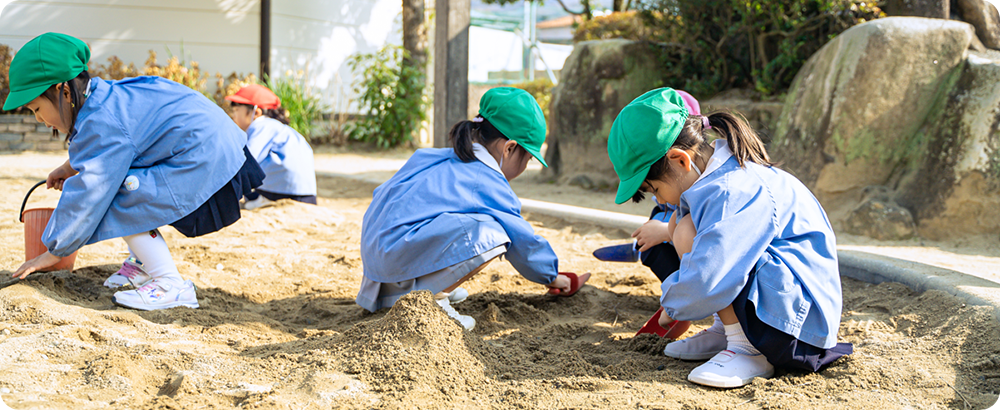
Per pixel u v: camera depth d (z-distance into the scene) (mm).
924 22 4766
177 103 2631
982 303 2268
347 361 2055
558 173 7480
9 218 4367
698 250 1938
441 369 1997
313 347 2234
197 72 9961
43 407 1676
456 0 6988
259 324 2566
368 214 2779
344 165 8664
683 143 2070
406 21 11008
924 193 4586
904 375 1974
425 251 2484
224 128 2730
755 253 1938
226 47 10500
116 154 2469
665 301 2025
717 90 6770
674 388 1973
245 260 3639
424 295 2236
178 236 4156
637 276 3361
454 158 2748
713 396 1921
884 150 4781
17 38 9578
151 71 9469
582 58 7215
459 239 2455
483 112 2748
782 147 5258
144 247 2654
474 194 2600
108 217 2518
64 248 2455
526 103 2695
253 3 10539
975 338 2107
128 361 1995
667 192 2158
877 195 4715
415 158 2859
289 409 1757
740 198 1974
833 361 2088
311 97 10734
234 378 1980
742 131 2098
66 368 1960
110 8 9867
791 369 2070
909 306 2518
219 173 2680
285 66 10922
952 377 1939
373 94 10742
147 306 2598
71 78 2453
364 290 2738
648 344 2361
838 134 4805
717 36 6844
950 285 2516
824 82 4961
